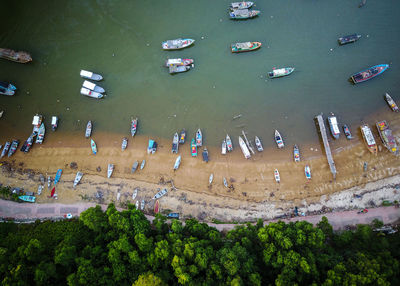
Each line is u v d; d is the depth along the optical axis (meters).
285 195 67.25
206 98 73.38
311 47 74.62
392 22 74.69
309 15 75.94
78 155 70.62
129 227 57.56
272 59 74.38
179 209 66.88
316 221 65.00
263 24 75.94
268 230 56.84
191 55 75.00
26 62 74.75
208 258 54.53
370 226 63.62
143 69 74.75
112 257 54.47
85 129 72.31
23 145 70.50
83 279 52.22
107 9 77.50
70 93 73.94
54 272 53.88
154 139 71.62
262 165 69.38
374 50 73.81
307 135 70.94
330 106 71.94
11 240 60.88
